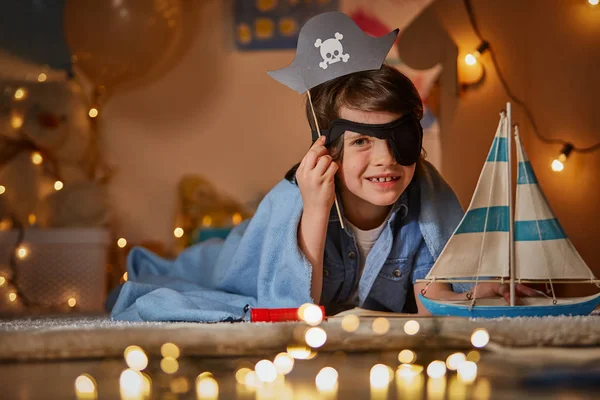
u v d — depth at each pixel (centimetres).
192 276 197
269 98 363
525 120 258
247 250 156
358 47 142
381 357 105
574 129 233
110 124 359
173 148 361
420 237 154
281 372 92
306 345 106
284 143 362
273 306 140
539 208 130
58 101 337
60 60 349
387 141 138
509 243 130
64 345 101
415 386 84
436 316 121
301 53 144
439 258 129
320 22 144
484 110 266
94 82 328
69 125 339
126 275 209
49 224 309
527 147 256
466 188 268
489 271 130
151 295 141
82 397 79
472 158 268
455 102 276
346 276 155
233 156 362
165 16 320
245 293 159
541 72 250
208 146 362
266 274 144
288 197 150
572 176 232
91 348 102
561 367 90
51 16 348
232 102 364
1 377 91
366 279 154
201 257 198
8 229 295
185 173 361
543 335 104
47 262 295
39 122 332
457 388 82
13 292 292
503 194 130
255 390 83
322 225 141
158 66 362
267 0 362
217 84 364
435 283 153
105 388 84
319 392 81
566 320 113
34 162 328
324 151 142
